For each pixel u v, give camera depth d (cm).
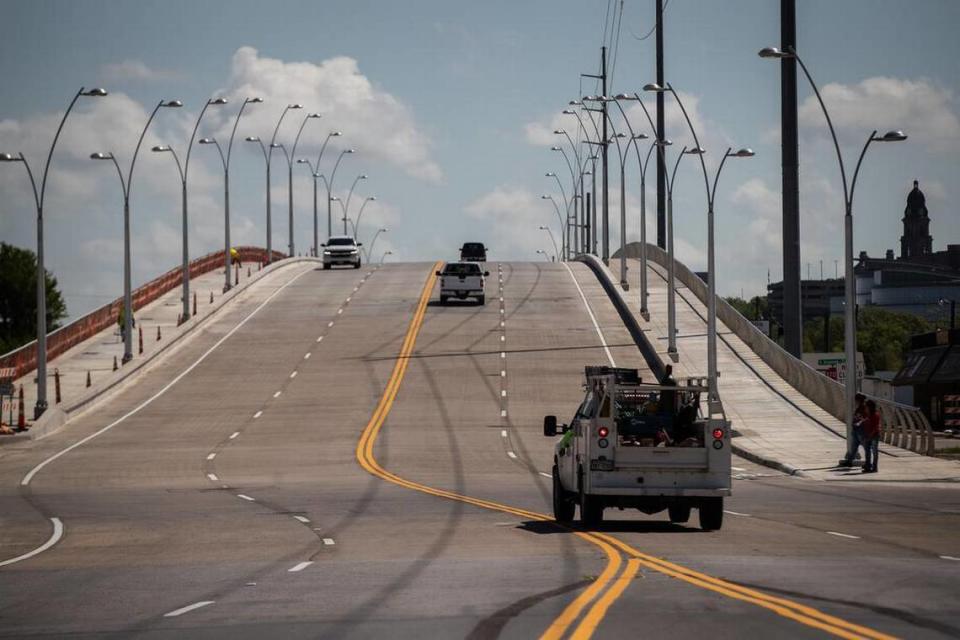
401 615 2442
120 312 15800
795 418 9862
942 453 8438
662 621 2278
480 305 16412
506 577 2977
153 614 2586
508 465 7681
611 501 4234
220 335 14538
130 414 10619
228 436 9362
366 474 7200
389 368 12419
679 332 13875
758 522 4525
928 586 2753
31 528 4759
